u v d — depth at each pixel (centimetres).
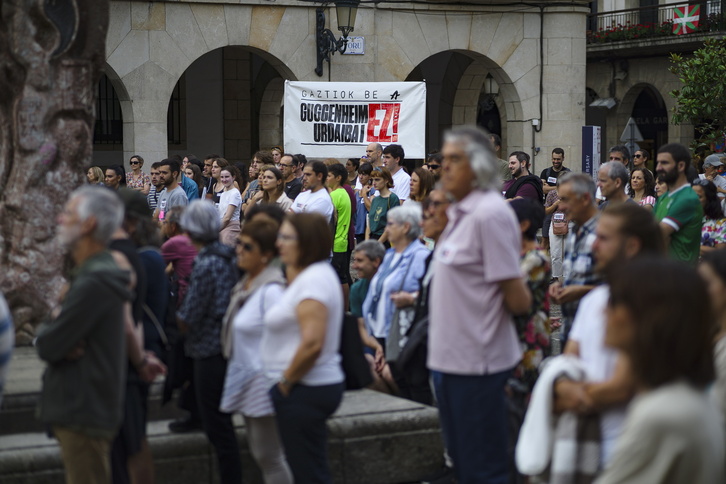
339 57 2012
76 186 851
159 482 667
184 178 1489
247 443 689
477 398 520
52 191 837
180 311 624
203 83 2484
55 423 501
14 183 834
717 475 310
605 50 3250
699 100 2209
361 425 700
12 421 690
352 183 1605
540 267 609
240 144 2520
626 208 501
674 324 319
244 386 597
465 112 2692
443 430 573
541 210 622
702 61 2205
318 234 556
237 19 1939
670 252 841
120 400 502
